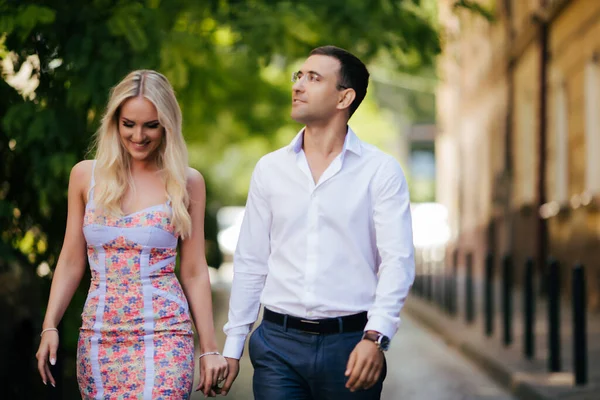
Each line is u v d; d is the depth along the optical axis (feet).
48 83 32.30
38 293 28.19
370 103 180.04
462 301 80.28
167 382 16.33
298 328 16.62
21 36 30.40
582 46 71.26
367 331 16.01
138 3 34.58
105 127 16.81
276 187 16.93
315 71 16.88
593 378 36.83
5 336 24.81
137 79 16.70
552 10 79.56
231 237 135.13
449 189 152.15
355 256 16.71
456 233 142.31
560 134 80.48
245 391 36.86
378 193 16.65
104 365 16.40
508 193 99.76
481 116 120.67
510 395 38.09
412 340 58.08
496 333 53.93
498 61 107.45
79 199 16.98
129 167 16.99
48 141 31.07
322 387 16.63
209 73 61.41
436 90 172.35
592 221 66.95
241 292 17.43
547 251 82.38
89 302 16.62
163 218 16.71
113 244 16.56
